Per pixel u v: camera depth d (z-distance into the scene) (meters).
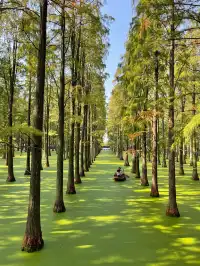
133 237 7.10
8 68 16.97
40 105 6.48
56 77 15.53
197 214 9.45
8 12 7.21
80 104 14.51
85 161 23.89
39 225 6.41
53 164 29.58
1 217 8.87
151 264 5.50
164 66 12.38
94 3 10.87
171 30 8.53
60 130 9.96
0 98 19.56
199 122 5.05
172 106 9.20
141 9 7.95
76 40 12.65
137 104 14.75
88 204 10.94
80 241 6.79
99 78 19.98
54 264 5.49
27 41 8.92
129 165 30.20
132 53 14.40
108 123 42.34
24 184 15.82
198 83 9.90
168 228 7.86
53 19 10.09
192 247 6.42
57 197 9.70
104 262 5.59
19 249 6.25
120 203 11.12
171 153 9.26
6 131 5.29
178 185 16.20
